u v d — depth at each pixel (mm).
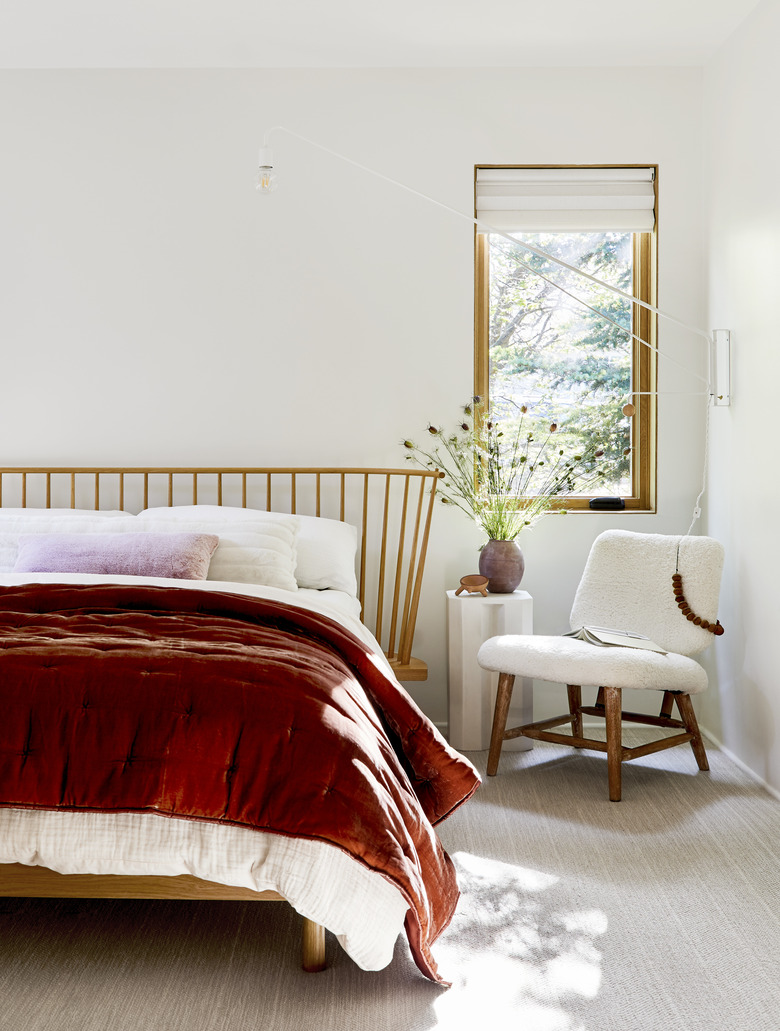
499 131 3586
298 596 2678
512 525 3469
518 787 2928
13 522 3150
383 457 3623
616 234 3725
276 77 3580
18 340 3602
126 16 3148
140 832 1666
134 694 1729
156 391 3613
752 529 3080
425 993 1729
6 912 2057
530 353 3746
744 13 3121
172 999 1699
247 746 1688
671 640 3150
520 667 2951
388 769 1797
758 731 3016
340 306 3604
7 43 3352
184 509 3371
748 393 3115
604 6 3102
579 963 1838
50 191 3584
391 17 3174
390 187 3590
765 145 2951
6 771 1666
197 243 3600
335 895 1623
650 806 2750
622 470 3740
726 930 1977
